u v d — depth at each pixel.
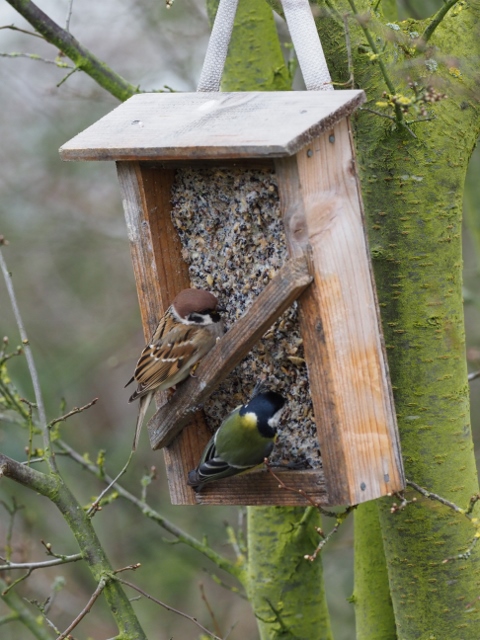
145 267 8.37
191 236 8.45
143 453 19.30
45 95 15.44
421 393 7.98
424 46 7.87
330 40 8.09
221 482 8.04
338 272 7.16
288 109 7.27
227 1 8.56
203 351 8.12
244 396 8.30
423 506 7.98
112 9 18.02
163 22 17.58
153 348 8.19
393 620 9.65
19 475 8.22
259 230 7.88
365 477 7.27
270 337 7.86
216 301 8.13
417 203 7.90
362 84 7.96
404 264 7.95
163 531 18.45
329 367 7.12
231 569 10.70
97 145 7.94
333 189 7.15
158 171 8.32
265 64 10.83
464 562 8.00
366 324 7.32
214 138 7.22
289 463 7.92
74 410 8.74
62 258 20.48
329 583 16.94
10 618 10.98
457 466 8.02
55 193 20.31
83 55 9.98
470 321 17.92
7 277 9.27
